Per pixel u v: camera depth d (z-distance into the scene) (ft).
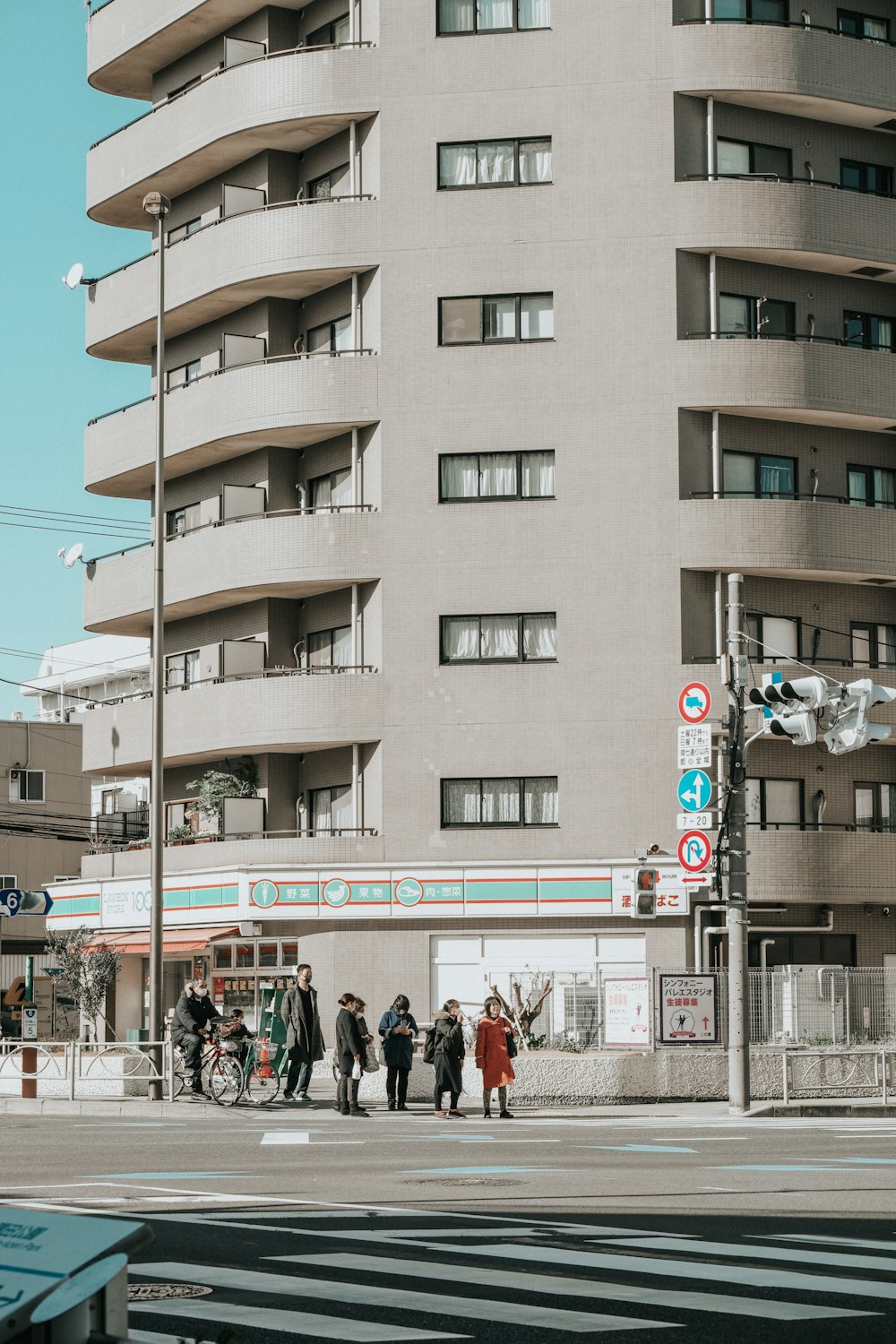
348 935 125.39
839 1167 51.44
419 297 128.36
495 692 125.29
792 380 126.21
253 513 135.44
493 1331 23.22
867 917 129.29
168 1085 92.17
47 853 197.47
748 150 130.41
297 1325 23.84
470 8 129.80
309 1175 48.91
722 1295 26.68
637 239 126.31
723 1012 99.40
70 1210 38.99
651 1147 61.00
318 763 133.28
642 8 127.34
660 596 124.16
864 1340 22.53
